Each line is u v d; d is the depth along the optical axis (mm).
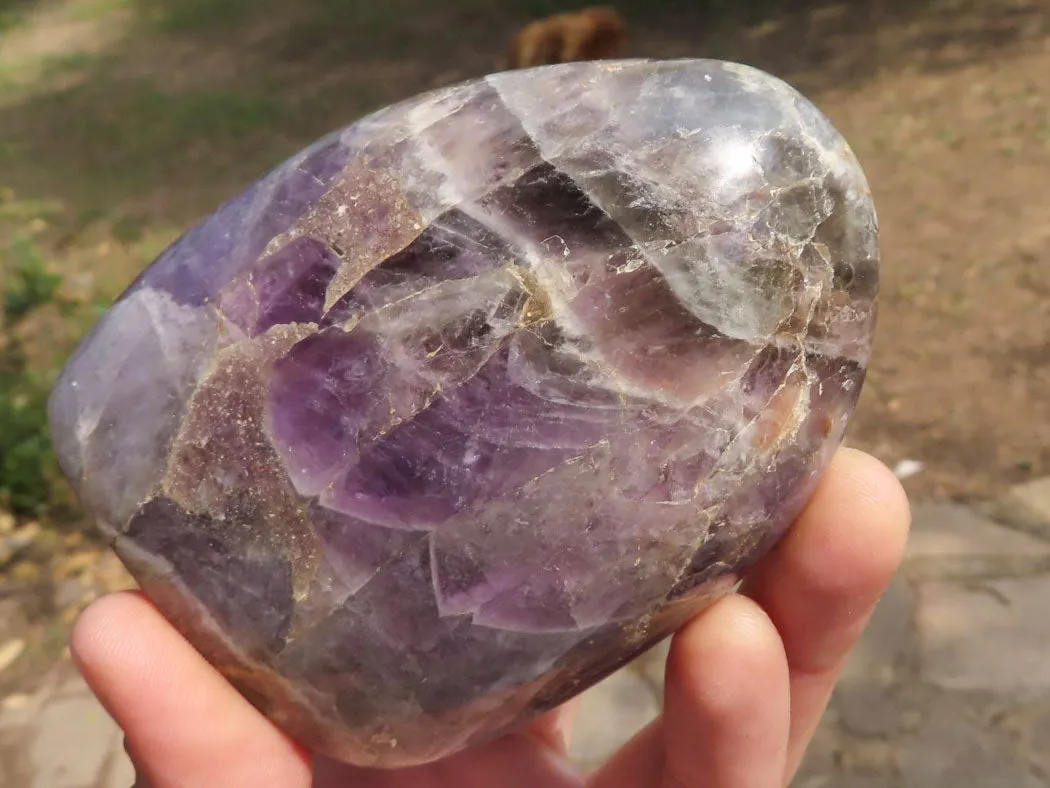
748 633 117
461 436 102
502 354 102
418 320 104
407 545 103
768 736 120
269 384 107
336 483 104
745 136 107
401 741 112
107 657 108
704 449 105
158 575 110
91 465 113
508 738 153
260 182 120
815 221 109
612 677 218
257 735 112
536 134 108
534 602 105
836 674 140
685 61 114
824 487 129
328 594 105
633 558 106
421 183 108
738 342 105
